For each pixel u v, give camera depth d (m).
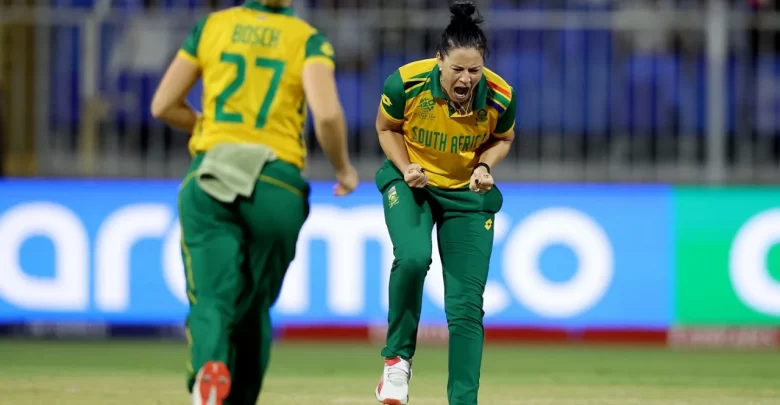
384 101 17.00
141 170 38.88
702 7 39.88
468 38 15.98
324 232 35.88
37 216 36.31
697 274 35.91
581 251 35.75
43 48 38.44
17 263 36.28
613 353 34.88
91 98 38.59
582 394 23.92
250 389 15.31
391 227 16.94
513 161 39.09
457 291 16.78
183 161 38.88
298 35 15.05
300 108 15.16
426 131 16.94
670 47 39.56
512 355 34.09
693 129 39.12
